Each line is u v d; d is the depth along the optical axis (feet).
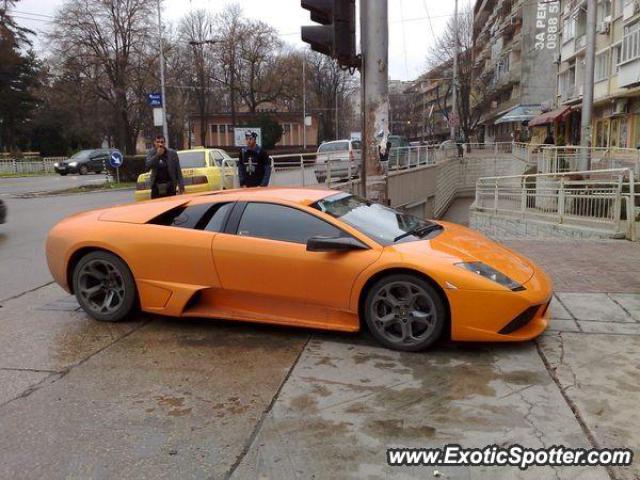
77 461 9.73
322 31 21.77
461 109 204.54
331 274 14.71
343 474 9.20
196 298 16.39
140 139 262.26
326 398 11.90
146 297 16.58
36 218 44.01
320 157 61.36
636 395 11.71
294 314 15.47
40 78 189.88
